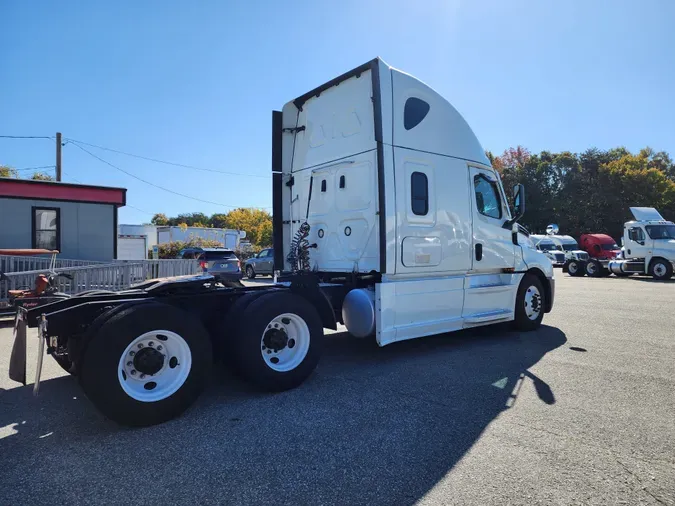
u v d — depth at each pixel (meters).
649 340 7.03
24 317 4.06
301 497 2.68
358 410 4.08
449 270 6.36
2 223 13.78
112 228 15.68
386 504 2.60
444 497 2.67
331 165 6.35
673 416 3.90
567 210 46.44
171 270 12.91
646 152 53.25
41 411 4.11
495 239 7.12
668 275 19.72
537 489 2.75
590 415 3.93
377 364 5.68
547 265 8.20
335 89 6.36
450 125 6.57
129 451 3.28
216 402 4.32
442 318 6.22
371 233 5.76
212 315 4.63
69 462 3.11
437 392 4.57
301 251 6.64
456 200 6.51
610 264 21.95
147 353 3.75
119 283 11.91
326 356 6.11
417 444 3.38
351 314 5.69
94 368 3.47
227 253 18.97
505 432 3.58
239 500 2.64
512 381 4.93
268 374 4.46
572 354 6.14
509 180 48.31
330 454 3.22
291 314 4.70
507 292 7.30
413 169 5.93
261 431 3.63
